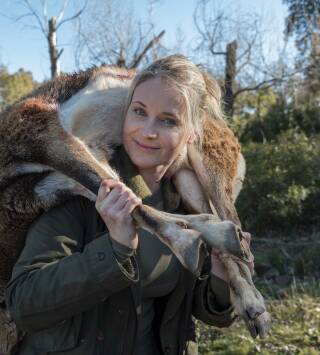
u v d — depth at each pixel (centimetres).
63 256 189
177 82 205
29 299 177
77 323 188
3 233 241
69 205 203
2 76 2298
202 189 264
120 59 1230
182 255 187
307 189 978
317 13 1538
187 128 212
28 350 196
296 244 852
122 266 177
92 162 233
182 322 213
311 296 612
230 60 1444
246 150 1090
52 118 253
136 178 217
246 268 222
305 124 1412
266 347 491
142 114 208
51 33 1323
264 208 971
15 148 247
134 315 195
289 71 1628
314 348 492
